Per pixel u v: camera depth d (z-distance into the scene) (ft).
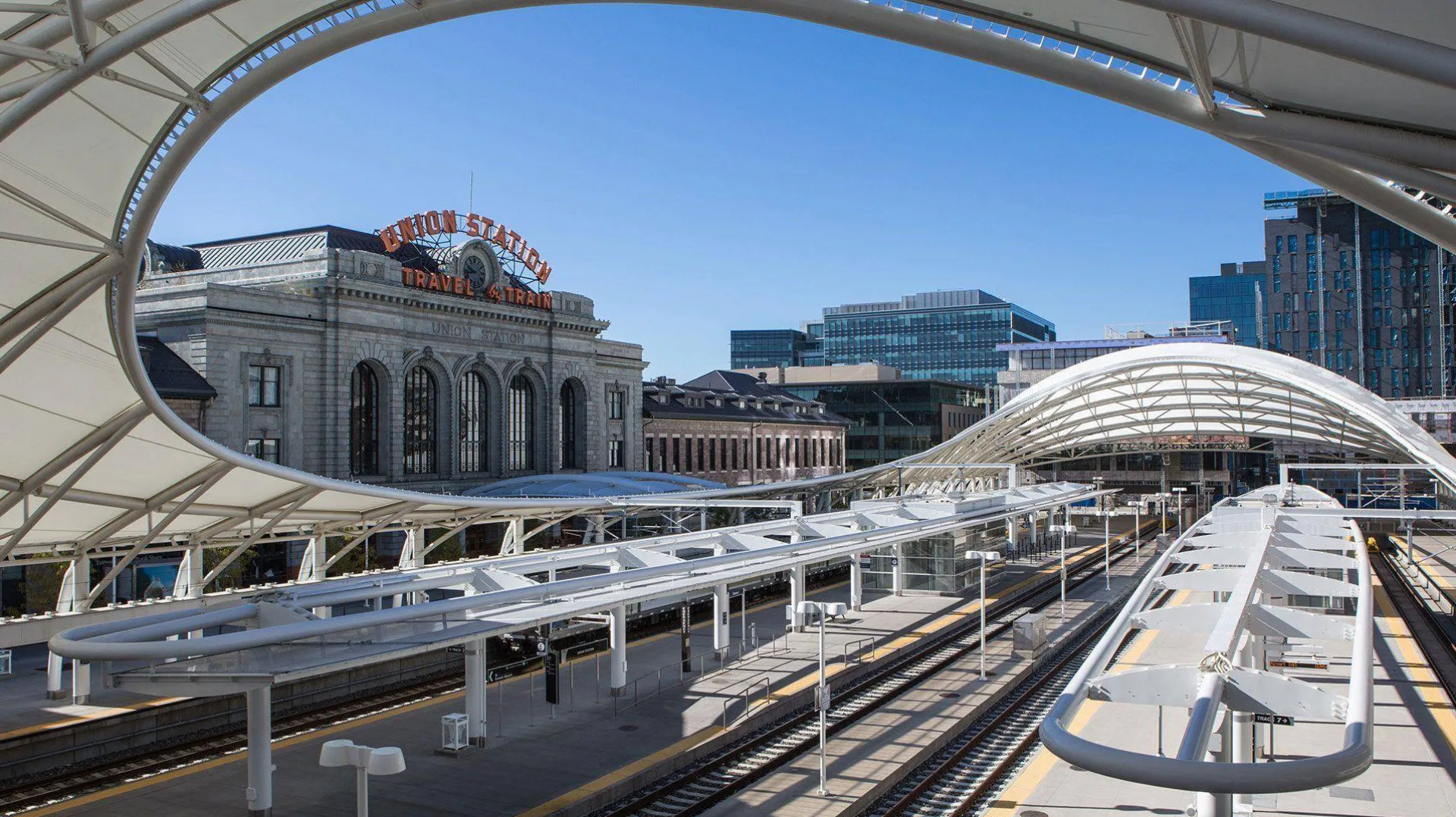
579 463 246.88
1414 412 312.29
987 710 104.27
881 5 48.83
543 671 116.26
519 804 71.72
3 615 135.64
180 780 78.38
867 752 86.58
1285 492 162.09
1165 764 32.32
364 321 188.03
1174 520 349.41
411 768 80.28
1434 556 181.06
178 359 164.45
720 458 312.09
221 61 60.59
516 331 226.17
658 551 118.93
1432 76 32.91
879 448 450.30
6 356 71.00
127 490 99.25
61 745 86.02
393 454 194.18
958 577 177.47
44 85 50.24
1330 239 461.78
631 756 82.64
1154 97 48.26
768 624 147.13
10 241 65.31
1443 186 44.86
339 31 53.98
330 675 106.93
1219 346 197.26
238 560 155.84
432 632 76.95
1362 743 34.42
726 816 71.31
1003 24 49.06
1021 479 363.35
